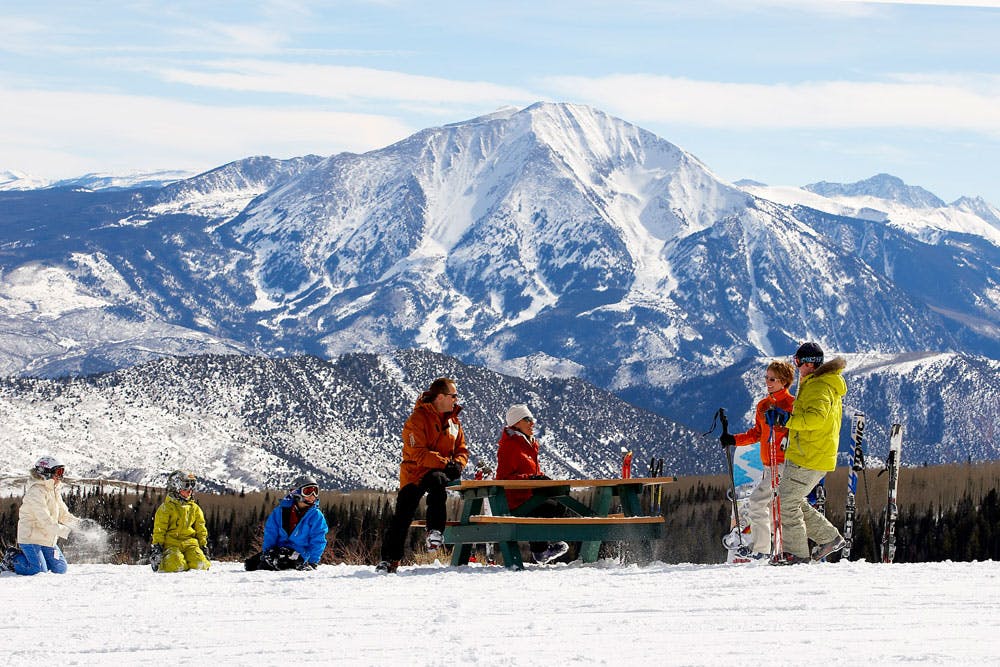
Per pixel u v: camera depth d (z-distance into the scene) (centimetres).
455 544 1185
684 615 683
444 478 1110
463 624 668
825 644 574
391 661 555
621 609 714
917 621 643
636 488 1159
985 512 3120
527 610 720
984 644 568
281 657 573
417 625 670
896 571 905
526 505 1184
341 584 918
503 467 1209
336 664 551
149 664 562
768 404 1142
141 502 5950
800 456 1105
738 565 1020
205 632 661
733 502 1209
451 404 1145
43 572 1509
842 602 719
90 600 856
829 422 1095
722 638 598
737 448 1249
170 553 1441
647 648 573
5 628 706
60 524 1552
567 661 543
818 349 1111
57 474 1571
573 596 785
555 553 1233
